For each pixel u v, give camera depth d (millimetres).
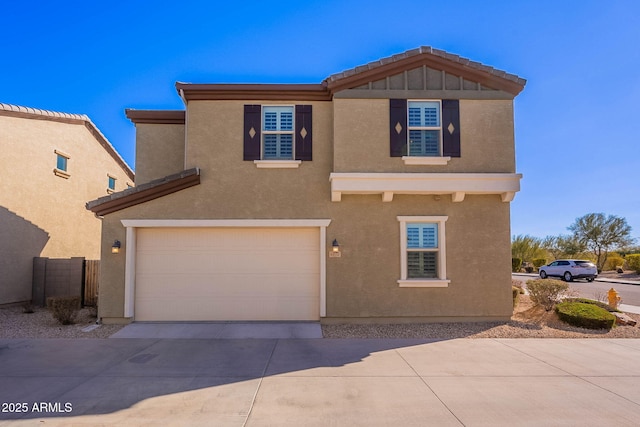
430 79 10711
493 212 10719
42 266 13609
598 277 32969
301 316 10586
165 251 10617
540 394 5734
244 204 10648
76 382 6184
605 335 9430
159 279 10555
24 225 13430
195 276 10594
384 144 10469
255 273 10641
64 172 15188
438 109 10742
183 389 5902
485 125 10664
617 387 6023
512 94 10789
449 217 10688
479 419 4938
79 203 16234
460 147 10570
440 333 9516
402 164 10445
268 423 4820
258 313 10570
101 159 17891
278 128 11031
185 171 10391
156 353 7812
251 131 10867
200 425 4777
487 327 10023
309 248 10742
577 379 6367
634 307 14484
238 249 10688
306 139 10859
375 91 10562
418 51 10586
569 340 8961
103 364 7102
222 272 10625
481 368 6914
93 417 4953
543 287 11375
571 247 42375
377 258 10547
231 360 7363
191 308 10523
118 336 9148
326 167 10797
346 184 10219
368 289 10484
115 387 5977
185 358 7484
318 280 10656
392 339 8961
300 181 10742
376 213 10648
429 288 10547
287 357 7559
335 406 5309
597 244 40906
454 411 5160
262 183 10719
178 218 10547
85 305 12945
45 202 14375
